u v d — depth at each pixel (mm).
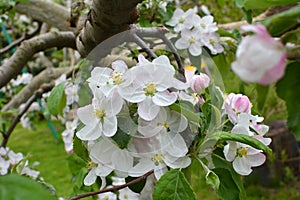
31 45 766
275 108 1271
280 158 1973
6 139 818
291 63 315
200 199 1562
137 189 425
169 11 770
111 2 409
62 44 794
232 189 435
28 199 200
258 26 215
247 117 434
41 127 2715
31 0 1041
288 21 267
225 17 1293
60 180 1841
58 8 1047
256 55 202
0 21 1050
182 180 383
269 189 1992
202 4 1057
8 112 836
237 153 433
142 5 736
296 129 320
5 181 206
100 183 588
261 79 203
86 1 726
